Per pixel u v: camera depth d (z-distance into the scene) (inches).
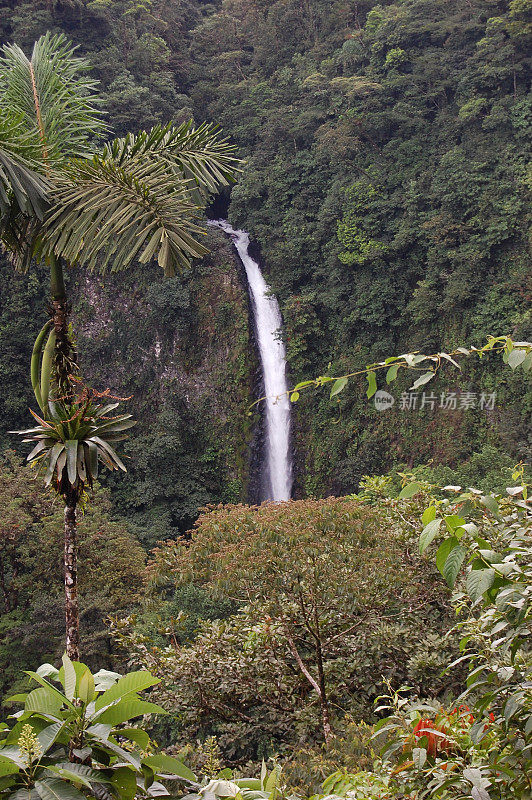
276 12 1616.6
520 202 1176.8
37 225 243.4
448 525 86.5
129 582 839.1
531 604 88.7
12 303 1350.9
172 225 224.7
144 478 1307.8
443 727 103.4
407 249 1293.1
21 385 1339.8
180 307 1332.4
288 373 1358.3
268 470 1348.4
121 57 1504.7
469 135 1282.0
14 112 252.7
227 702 356.5
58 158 253.6
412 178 1312.7
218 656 337.1
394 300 1284.4
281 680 344.2
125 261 222.4
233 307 1354.6
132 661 360.5
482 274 1215.6
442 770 95.2
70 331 253.0
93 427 240.4
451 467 1176.8
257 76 1625.2
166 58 1596.9
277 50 1624.0
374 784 105.0
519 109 1229.7
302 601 322.7
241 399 1349.7
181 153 260.8
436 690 299.9
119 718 102.1
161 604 406.9
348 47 1451.8
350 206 1316.4
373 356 1291.8
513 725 99.7
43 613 760.3
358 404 1293.1
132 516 1273.4
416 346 1249.4
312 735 330.3
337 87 1437.0
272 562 321.7
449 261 1244.5
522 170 1195.3
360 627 350.6
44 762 96.0
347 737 266.2
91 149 276.2
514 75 1274.6
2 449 1289.4
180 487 1294.3
